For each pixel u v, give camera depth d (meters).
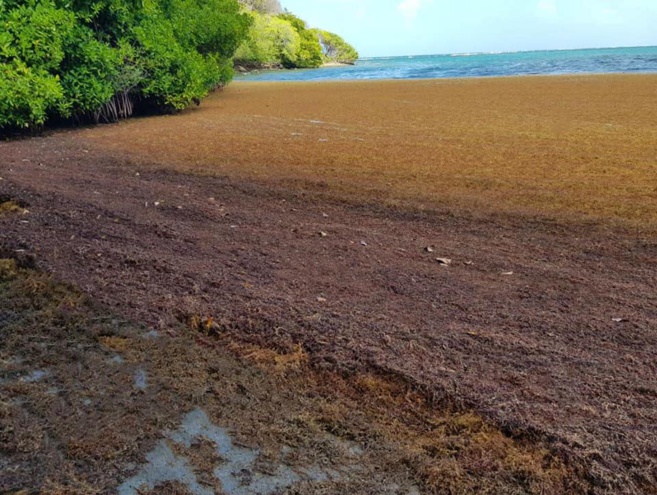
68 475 1.71
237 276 3.15
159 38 11.07
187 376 2.23
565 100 12.76
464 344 2.42
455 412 2.01
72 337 2.52
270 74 38.16
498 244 3.67
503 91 15.91
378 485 1.69
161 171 5.84
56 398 2.08
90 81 9.34
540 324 2.59
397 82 22.56
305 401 2.09
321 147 7.23
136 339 2.50
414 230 3.98
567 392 2.08
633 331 2.51
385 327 2.56
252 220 4.20
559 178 5.35
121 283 3.05
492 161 6.23
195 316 2.68
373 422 1.97
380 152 6.85
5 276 3.14
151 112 11.88
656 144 6.90
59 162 6.33
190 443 1.86
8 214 4.18
